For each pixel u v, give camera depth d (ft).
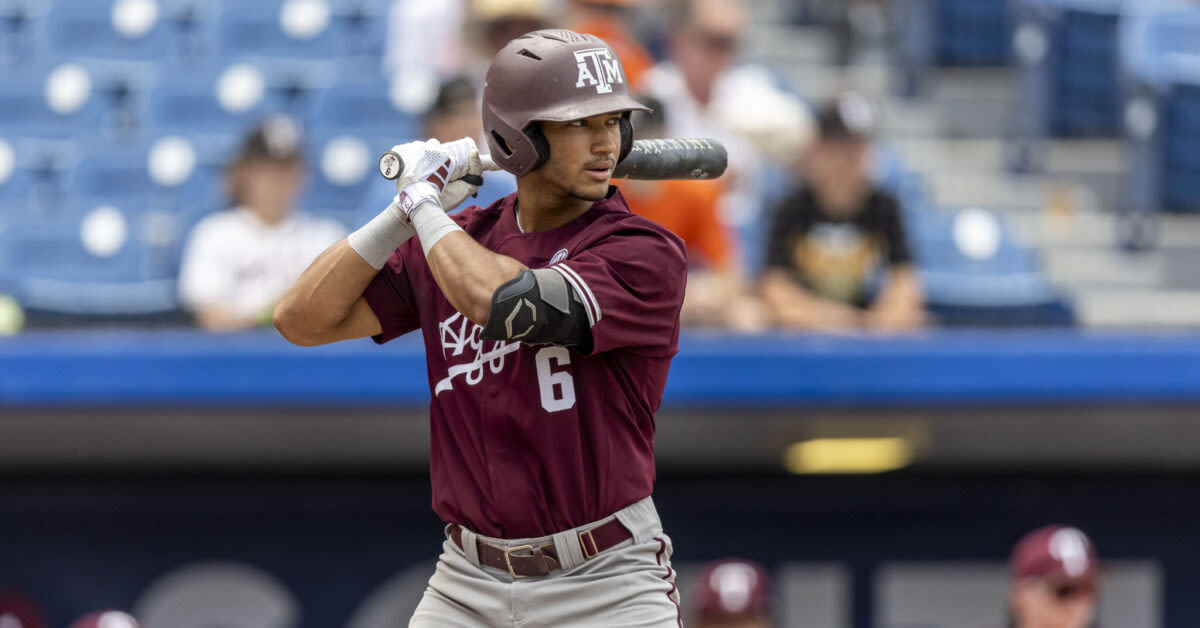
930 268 86.28
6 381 75.51
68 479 84.74
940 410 80.48
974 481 88.84
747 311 79.46
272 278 81.25
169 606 85.51
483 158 32.42
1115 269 97.35
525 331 29.27
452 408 31.96
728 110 86.79
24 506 84.58
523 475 31.24
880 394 78.28
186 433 81.25
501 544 31.78
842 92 97.09
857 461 87.61
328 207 91.15
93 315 82.99
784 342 77.92
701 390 77.46
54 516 84.84
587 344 30.22
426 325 32.76
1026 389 78.89
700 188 76.43
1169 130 98.78
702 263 77.87
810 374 77.87
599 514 31.58
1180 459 88.07
